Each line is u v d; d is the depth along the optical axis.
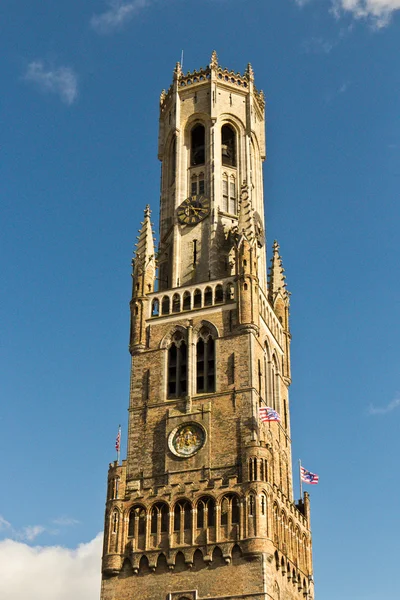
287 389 108.38
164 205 114.69
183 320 99.81
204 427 92.12
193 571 84.62
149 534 87.81
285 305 114.12
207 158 113.38
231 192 112.50
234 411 92.12
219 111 116.50
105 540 89.12
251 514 84.94
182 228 109.38
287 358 110.31
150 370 98.50
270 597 82.12
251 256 100.75
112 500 90.56
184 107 118.25
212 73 118.44
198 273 105.81
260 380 96.62
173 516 87.88
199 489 88.12
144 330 101.25
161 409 95.38
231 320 97.62
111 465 93.31
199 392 95.12
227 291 99.94
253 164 117.06
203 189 112.12
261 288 107.12
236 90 119.38
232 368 94.75
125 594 85.81
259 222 114.75
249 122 117.44
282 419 103.69
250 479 86.69
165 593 84.44
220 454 90.12
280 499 91.94
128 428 95.50
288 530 92.62
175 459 91.44
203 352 97.56
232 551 84.25
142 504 89.56
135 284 104.50
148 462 92.62
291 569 90.69
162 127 121.69
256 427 90.69
